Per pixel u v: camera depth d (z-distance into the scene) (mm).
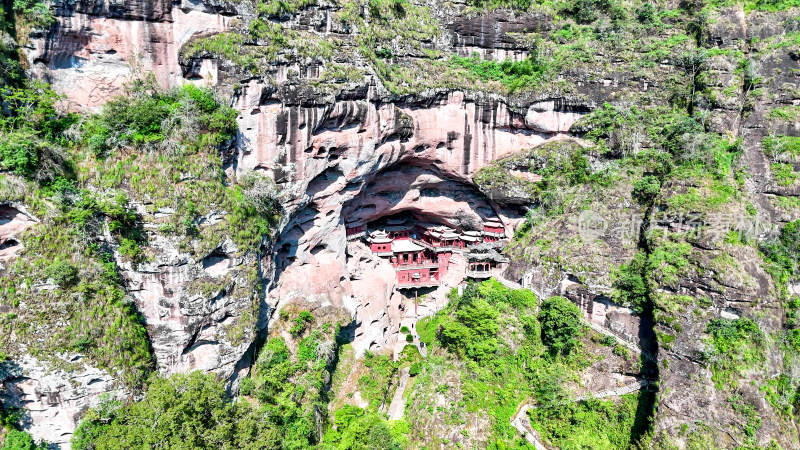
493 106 55531
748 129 51094
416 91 51812
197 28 41344
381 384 50281
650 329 47125
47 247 33469
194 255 38625
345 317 51125
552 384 45469
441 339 49812
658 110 55156
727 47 55406
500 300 50562
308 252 51250
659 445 41500
